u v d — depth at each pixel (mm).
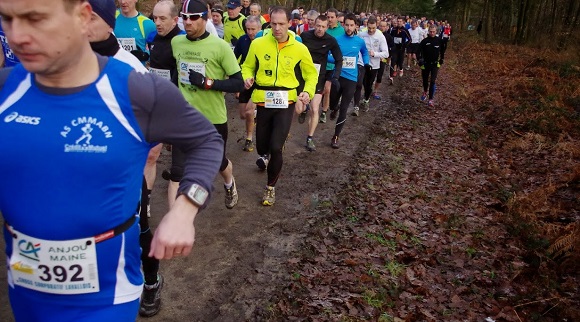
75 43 1387
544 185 6094
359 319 3400
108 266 1604
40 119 1436
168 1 4684
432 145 8219
